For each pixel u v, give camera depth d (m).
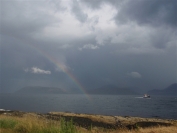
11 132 11.45
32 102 106.94
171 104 103.25
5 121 14.12
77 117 32.78
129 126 24.53
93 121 29.30
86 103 107.81
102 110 66.50
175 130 12.45
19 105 81.50
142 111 63.81
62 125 10.80
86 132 12.33
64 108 72.50
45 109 66.81
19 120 14.14
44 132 10.75
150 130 13.28
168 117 47.84
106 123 28.08
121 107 81.06
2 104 85.25
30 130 11.32
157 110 67.69
